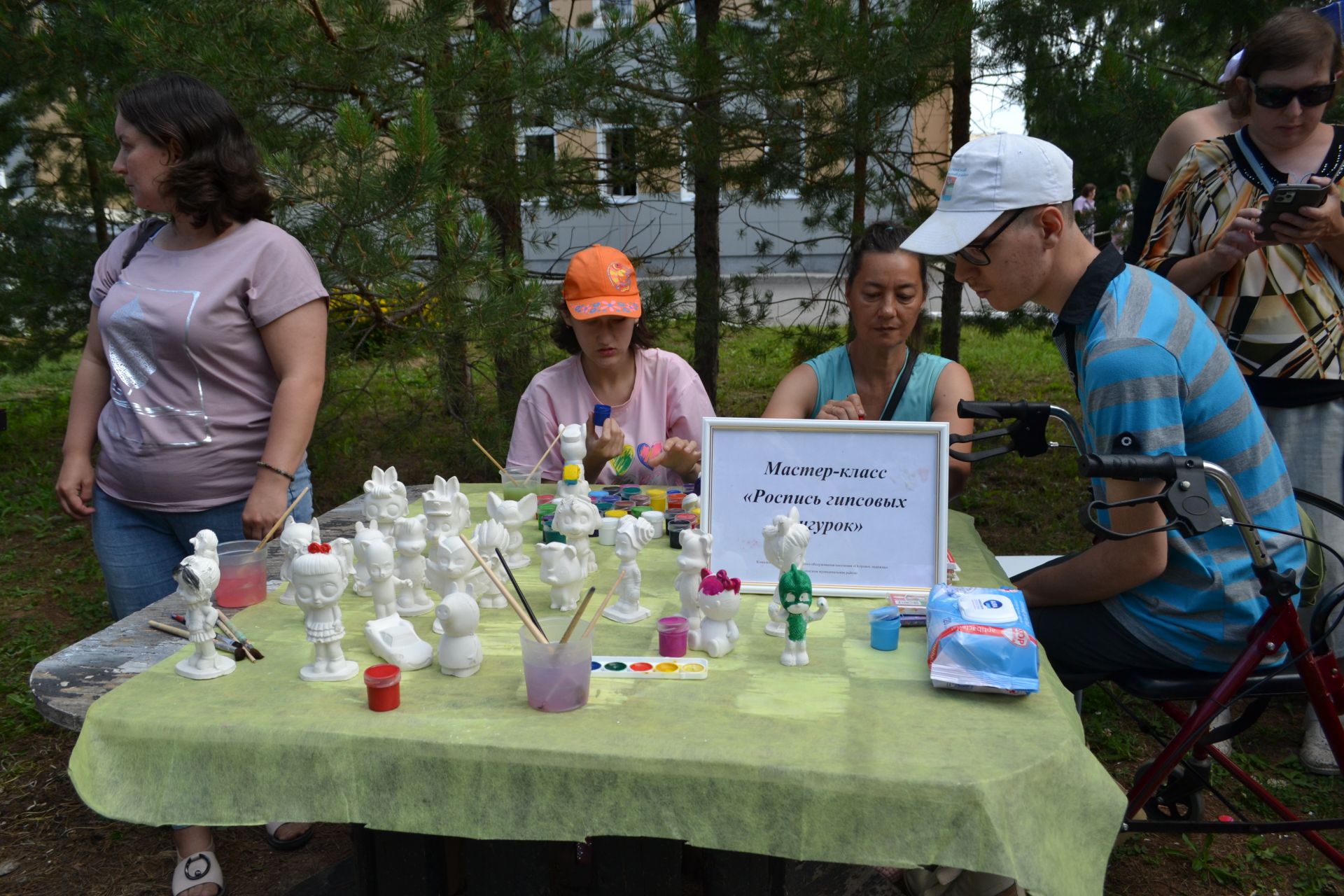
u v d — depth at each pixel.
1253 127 2.78
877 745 1.46
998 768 1.39
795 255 6.34
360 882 1.89
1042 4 5.61
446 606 1.66
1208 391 2.06
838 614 2.01
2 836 3.03
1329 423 2.78
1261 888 2.71
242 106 4.20
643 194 5.97
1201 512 1.80
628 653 1.79
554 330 3.29
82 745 1.53
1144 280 2.09
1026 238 2.04
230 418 2.54
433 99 4.31
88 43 5.57
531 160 4.80
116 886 2.80
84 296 6.82
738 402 8.31
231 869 2.85
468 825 1.46
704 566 1.87
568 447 2.46
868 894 2.23
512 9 5.61
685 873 2.48
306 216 4.04
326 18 4.42
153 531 2.62
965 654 1.63
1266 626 2.04
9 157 7.38
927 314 6.12
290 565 1.68
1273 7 5.11
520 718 1.54
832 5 4.84
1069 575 2.22
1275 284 2.75
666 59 5.18
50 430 8.16
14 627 4.59
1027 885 1.35
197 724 1.52
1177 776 2.59
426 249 4.26
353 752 1.48
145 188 2.42
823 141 5.34
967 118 6.27
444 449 5.38
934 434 2.10
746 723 1.53
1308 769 3.14
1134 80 5.23
